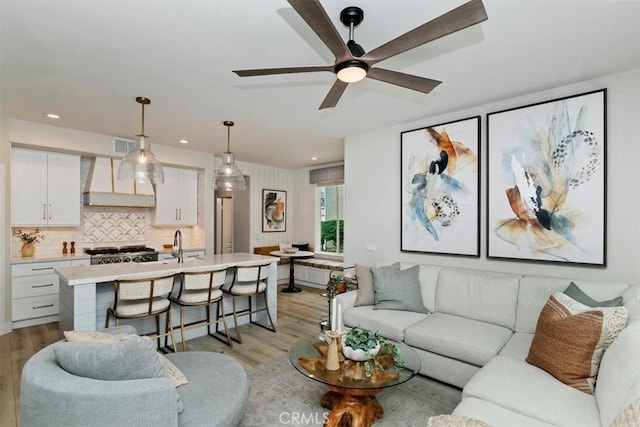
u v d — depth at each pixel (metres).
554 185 2.96
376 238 4.37
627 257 2.64
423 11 1.87
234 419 1.67
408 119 3.90
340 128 4.31
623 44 2.24
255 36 2.13
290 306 5.14
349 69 1.79
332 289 3.83
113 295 3.31
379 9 1.85
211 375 1.94
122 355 1.45
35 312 4.14
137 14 1.89
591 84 2.81
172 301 3.39
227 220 7.21
